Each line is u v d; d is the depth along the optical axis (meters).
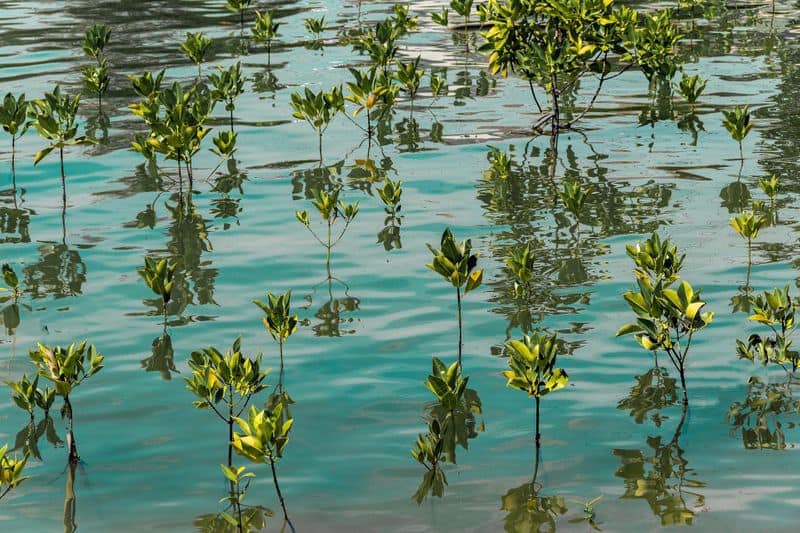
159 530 8.06
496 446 9.23
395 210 15.55
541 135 19.55
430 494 8.52
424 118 20.91
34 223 15.37
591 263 13.23
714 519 8.03
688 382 10.29
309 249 14.11
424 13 32.03
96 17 32.03
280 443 8.05
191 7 33.72
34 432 9.62
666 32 21.80
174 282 13.09
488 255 13.61
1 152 18.98
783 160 17.42
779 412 9.67
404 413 9.85
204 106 17.39
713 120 20.11
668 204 15.44
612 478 8.67
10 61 25.73
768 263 12.99
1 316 12.15
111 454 9.23
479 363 10.78
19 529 8.08
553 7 19.55
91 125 20.52
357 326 11.70
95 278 13.26
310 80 23.77
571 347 11.03
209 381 9.08
